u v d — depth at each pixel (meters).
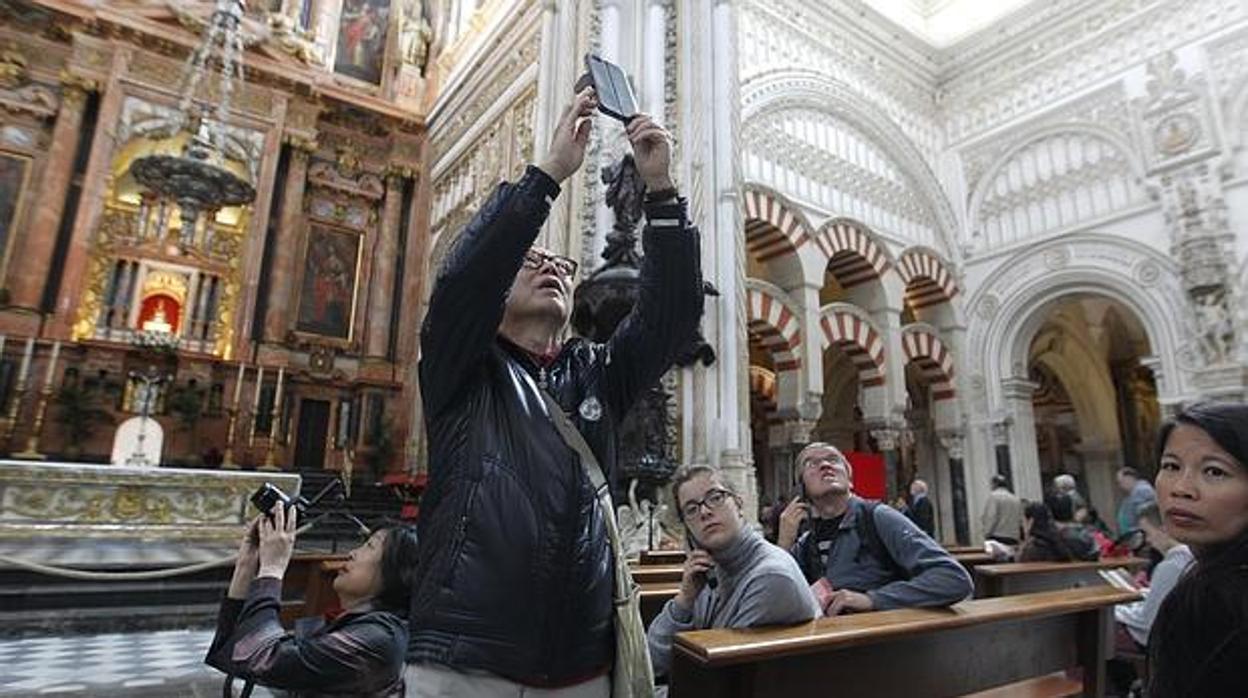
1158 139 13.20
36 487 7.36
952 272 15.90
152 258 15.83
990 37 16.17
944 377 15.34
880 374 13.87
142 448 12.66
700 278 1.75
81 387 13.99
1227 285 11.94
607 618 1.50
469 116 16.72
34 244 14.55
